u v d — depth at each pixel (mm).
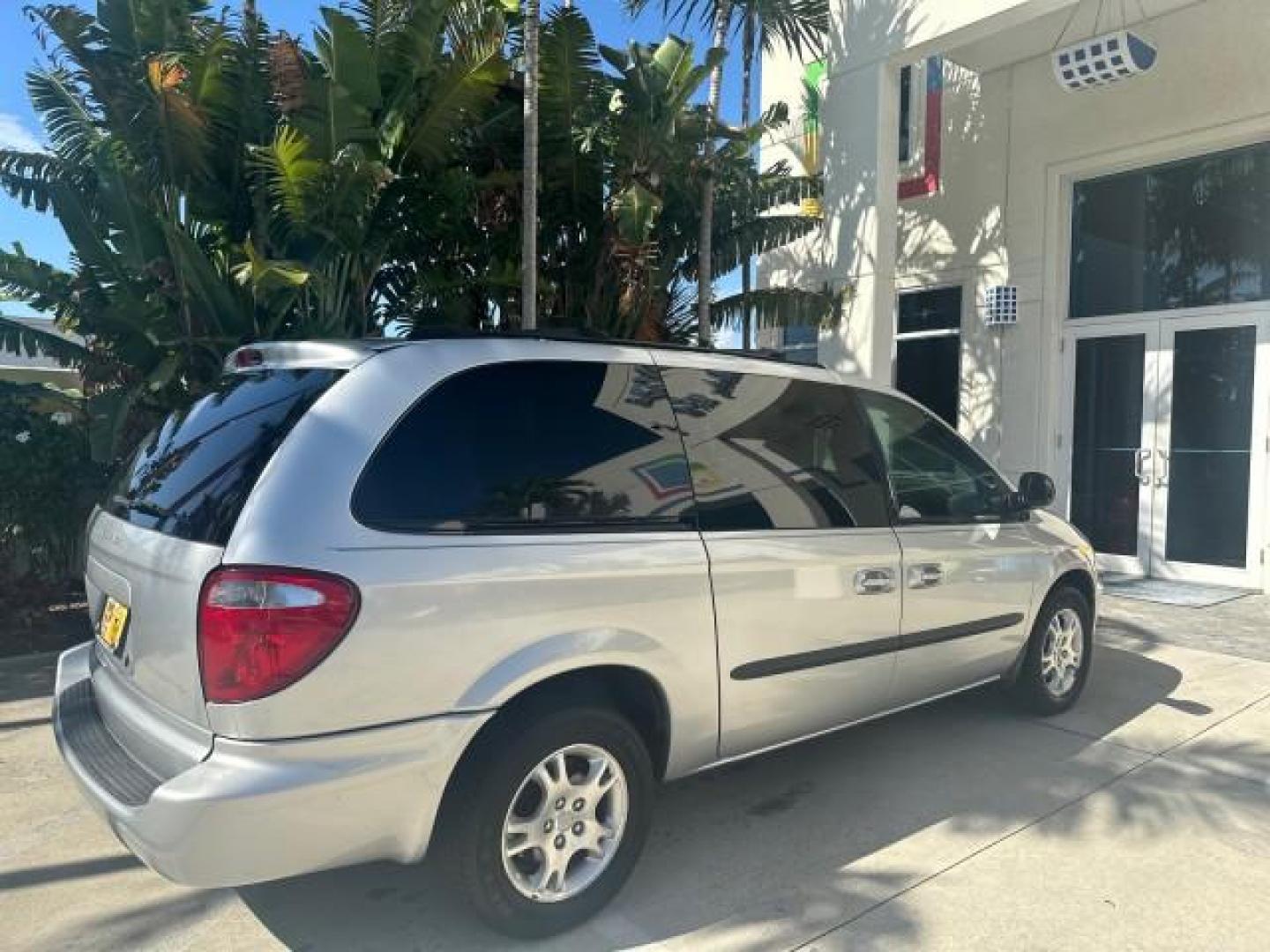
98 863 3424
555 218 8867
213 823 2318
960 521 4352
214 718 2416
